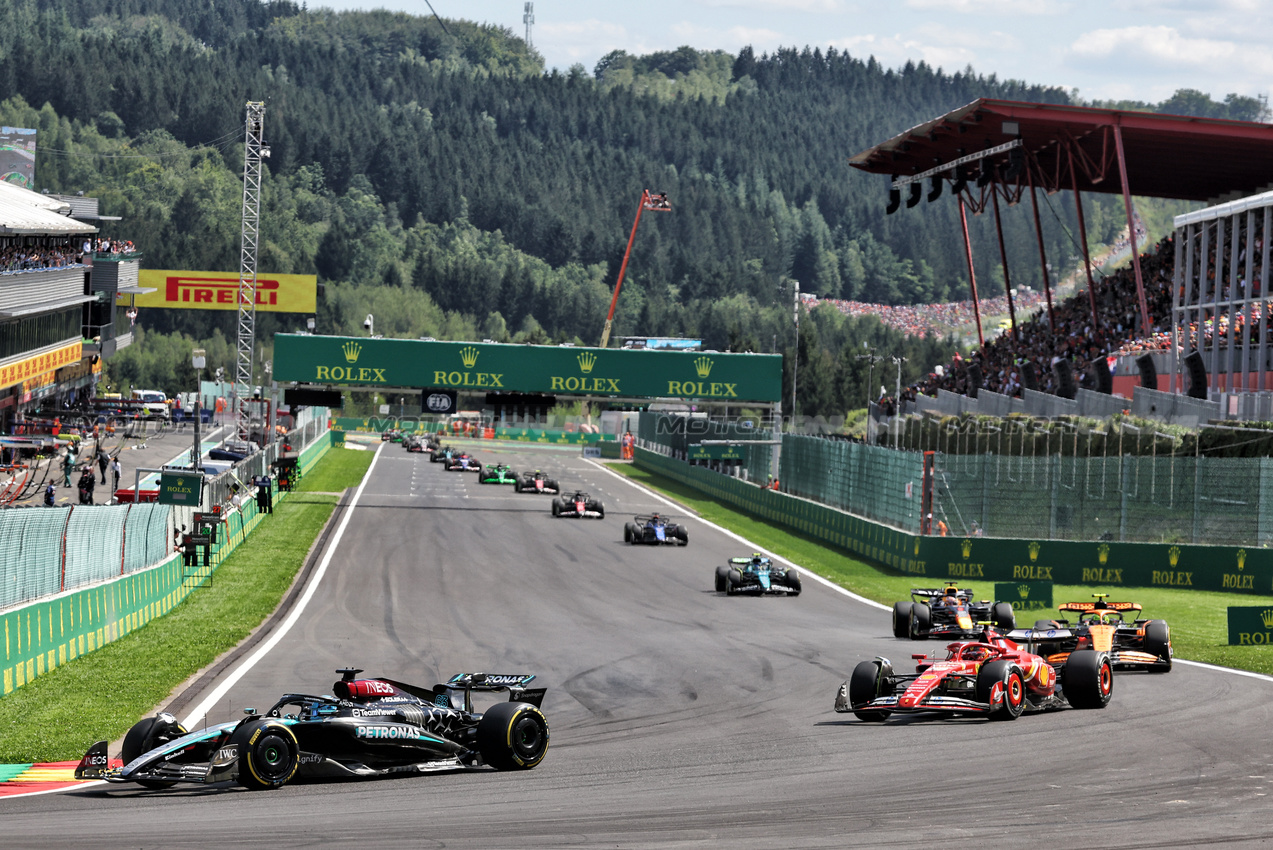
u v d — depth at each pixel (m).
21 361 148.12
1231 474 84.69
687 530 118.94
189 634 57.59
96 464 129.12
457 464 193.25
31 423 141.88
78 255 167.62
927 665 37.53
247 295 158.75
